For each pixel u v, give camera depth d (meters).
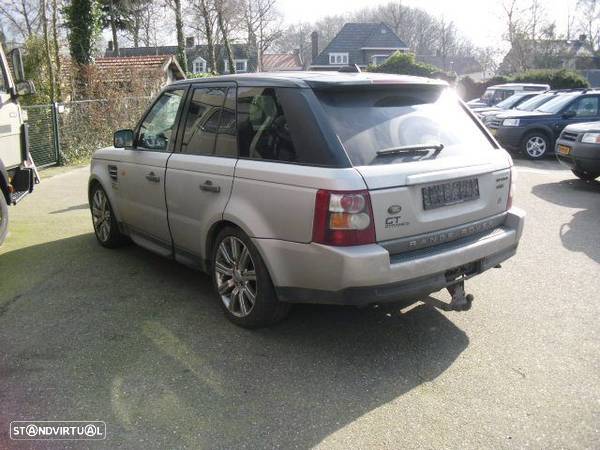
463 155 3.72
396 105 3.71
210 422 2.91
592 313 4.25
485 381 3.30
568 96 14.02
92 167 5.87
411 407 3.04
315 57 60.94
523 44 45.06
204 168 4.07
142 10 38.16
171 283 4.93
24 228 6.86
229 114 4.02
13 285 4.89
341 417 2.96
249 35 43.88
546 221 6.99
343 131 3.37
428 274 3.37
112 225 5.73
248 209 3.66
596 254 5.63
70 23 15.98
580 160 9.10
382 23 58.25
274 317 3.80
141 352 3.65
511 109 16.11
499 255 3.88
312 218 3.24
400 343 3.78
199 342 3.78
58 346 3.73
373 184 3.18
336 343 3.77
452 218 3.54
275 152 3.57
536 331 3.95
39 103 14.72
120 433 2.82
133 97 16.38
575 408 3.03
